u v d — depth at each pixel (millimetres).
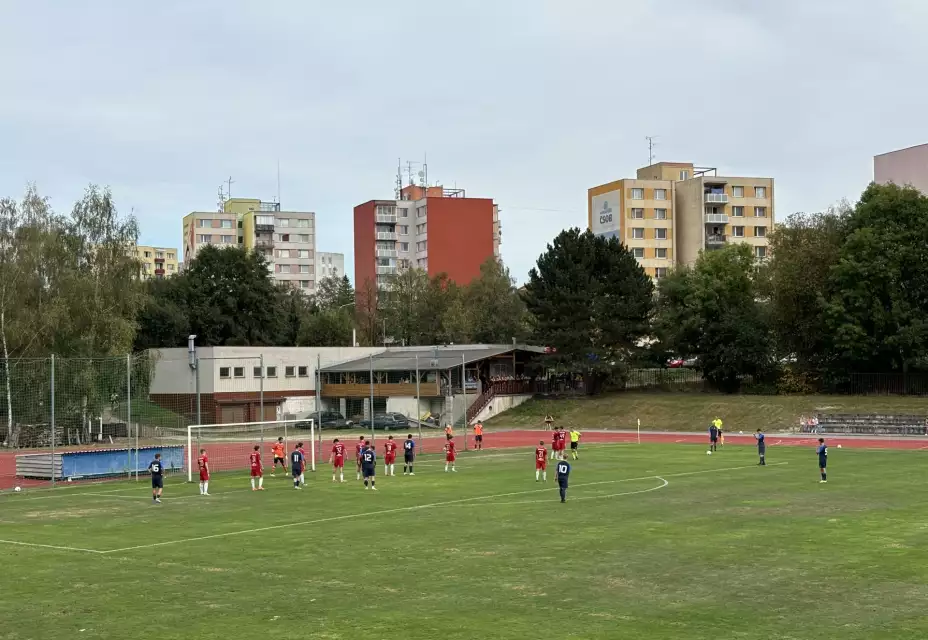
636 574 23234
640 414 94125
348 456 62719
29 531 31797
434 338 133500
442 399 98938
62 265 79188
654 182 150500
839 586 21703
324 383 105250
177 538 29812
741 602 20281
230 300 121688
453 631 18141
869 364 93000
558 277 102375
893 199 89812
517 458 60312
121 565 25328
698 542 27625
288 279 193375
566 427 93562
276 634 18125
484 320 131500
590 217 158375
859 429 78812
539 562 24906
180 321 116875
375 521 32875
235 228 194625
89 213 83062
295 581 22938
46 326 75625
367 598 21031
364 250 178875
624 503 36688
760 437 52688
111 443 74250
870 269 86438
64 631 18594
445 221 171000
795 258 97062
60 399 73500
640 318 104188
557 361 102312
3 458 63688
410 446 50500
